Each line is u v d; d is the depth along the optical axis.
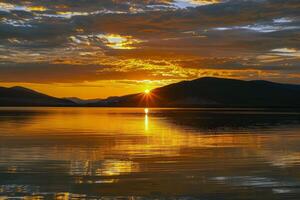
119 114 110.00
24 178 16.34
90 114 107.69
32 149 25.84
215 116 91.25
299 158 22.06
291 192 14.10
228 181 15.91
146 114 110.25
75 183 15.46
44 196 13.52
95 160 21.20
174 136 36.09
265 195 13.73
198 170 18.33
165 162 20.61
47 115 94.06
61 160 21.12
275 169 18.52
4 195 13.60
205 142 30.69
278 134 38.25
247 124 56.31
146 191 14.29
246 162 20.62
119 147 27.19
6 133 38.69
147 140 32.22
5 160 21.08
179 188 14.72
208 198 13.39
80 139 32.84
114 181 15.88
